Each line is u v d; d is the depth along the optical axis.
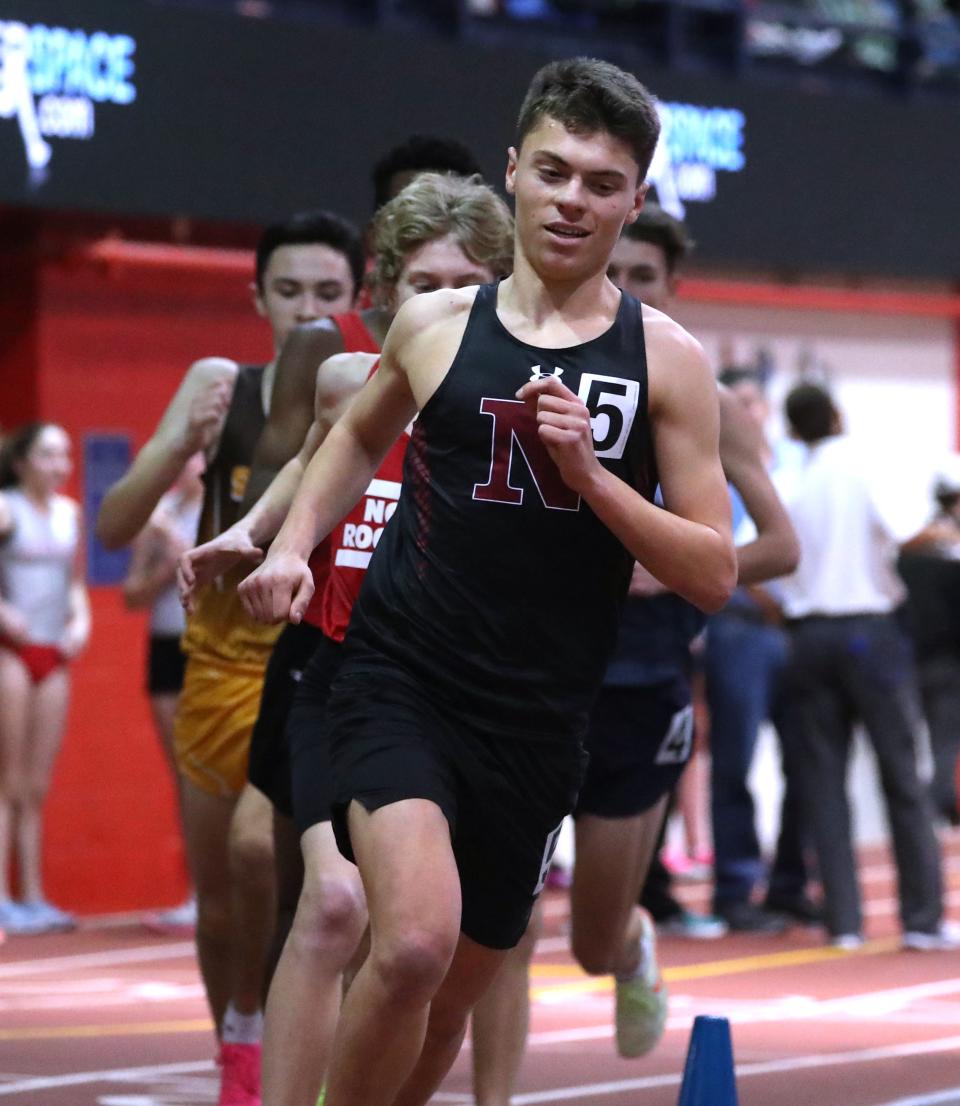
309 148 24.64
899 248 30.14
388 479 10.38
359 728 8.41
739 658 23.11
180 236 25.14
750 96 28.52
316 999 9.62
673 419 8.27
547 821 8.66
